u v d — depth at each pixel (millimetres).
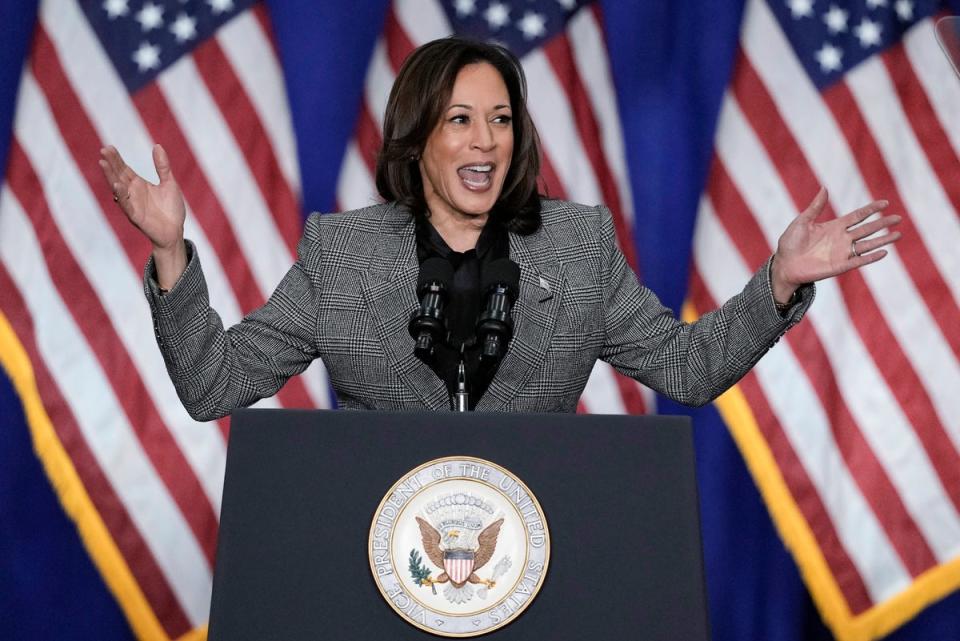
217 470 15836
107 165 7445
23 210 15758
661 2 16953
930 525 16391
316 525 5809
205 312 8023
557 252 9211
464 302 8562
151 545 15633
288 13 16422
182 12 16359
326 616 5641
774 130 16844
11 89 15836
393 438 5984
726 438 16469
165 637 15547
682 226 16531
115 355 15750
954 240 16766
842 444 16500
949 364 16578
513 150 9477
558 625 5645
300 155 16203
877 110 16969
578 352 8945
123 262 15852
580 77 16859
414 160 9453
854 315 16734
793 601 16250
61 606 15438
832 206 16703
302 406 15883
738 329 8398
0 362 15555
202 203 16000
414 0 16672
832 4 17219
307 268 9211
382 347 8812
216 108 16188
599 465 5973
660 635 5668
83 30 16109
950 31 8484
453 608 5633
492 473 5871
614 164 16719
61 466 15523
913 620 16281
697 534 5875
